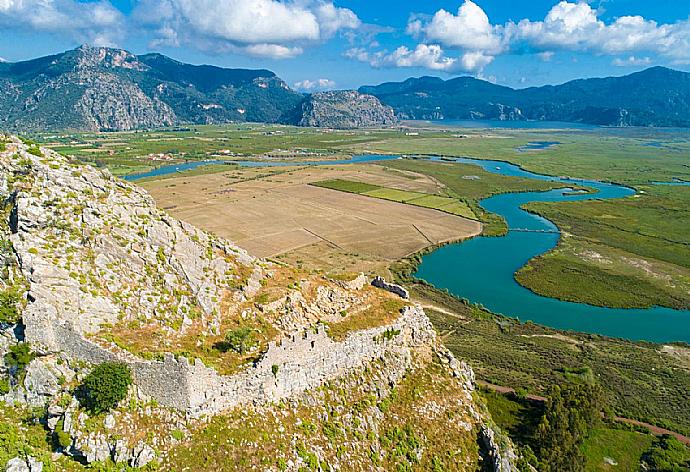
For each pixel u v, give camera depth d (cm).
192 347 5641
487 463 6619
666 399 9550
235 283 6825
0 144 5972
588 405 8344
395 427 6425
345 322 6938
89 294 5450
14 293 5106
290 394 5856
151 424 4834
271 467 5056
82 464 4588
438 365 7662
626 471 7400
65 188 5991
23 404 4906
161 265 6241
